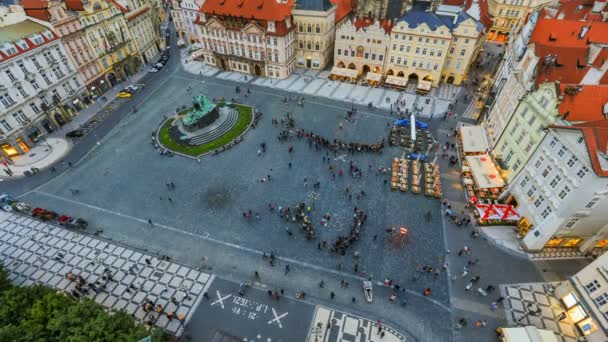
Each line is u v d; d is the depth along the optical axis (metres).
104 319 32.47
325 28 93.94
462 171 63.22
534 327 38.16
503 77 74.19
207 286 46.25
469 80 95.56
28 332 31.50
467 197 59.06
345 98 88.12
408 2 97.88
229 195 60.22
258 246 51.44
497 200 58.19
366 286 44.69
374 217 55.38
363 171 64.62
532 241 48.88
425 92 88.88
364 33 90.38
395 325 41.56
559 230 46.44
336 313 42.88
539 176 48.91
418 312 42.78
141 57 108.06
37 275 47.94
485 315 42.34
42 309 34.16
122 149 71.94
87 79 87.75
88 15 85.44
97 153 71.00
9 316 34.25
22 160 69.44
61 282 46.97
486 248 50.38
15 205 57.72
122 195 60.75
